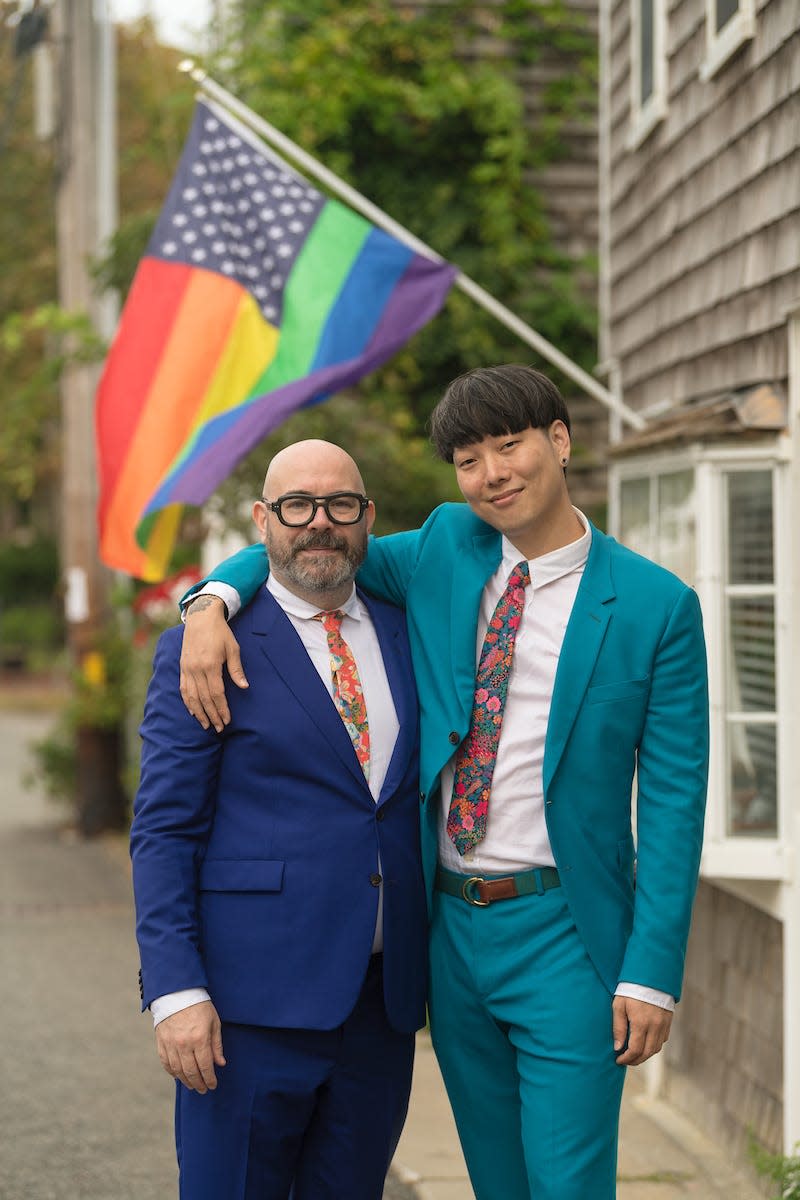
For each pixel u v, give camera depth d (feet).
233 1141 9.64
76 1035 20.47
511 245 32.04
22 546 98.63
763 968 15.06
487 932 9.65
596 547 9.80
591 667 9.45
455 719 9.68
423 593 10.27
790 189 14.44
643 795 9.57
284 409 18.20
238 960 9.59
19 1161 15.70
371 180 32.19
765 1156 13.19
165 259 18.88
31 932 27.04
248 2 32.99
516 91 32.09
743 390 16.19
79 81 37.55
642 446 16.60
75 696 38.81
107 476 18.48
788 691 14.52
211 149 19.16
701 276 17.54
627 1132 16.57
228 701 9.75
